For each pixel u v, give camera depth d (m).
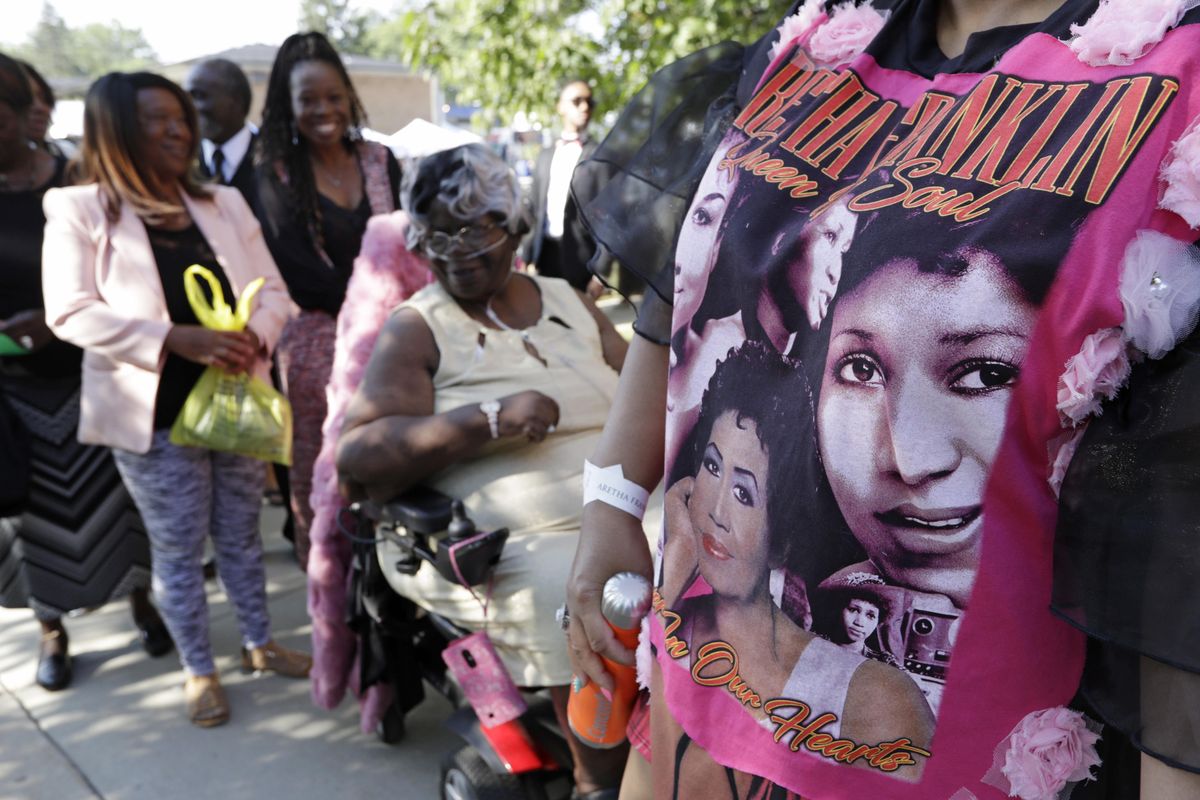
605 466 1.23
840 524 0.86
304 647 3.53
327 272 3.58
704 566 1.00
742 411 0.95
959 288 0.77
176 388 2.90
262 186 3.65
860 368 0.83
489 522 2.23
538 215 5.11
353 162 3.78
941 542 0.82
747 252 0.93
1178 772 0.74
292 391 3.56
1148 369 0.75
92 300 2.80
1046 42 0.82
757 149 0.98
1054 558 0.80
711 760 1.00
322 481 2.67
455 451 2.18
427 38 7.65
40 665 3.32
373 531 2.45
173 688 3.28
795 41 1.03
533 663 2.12
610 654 1.19
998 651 0.82
